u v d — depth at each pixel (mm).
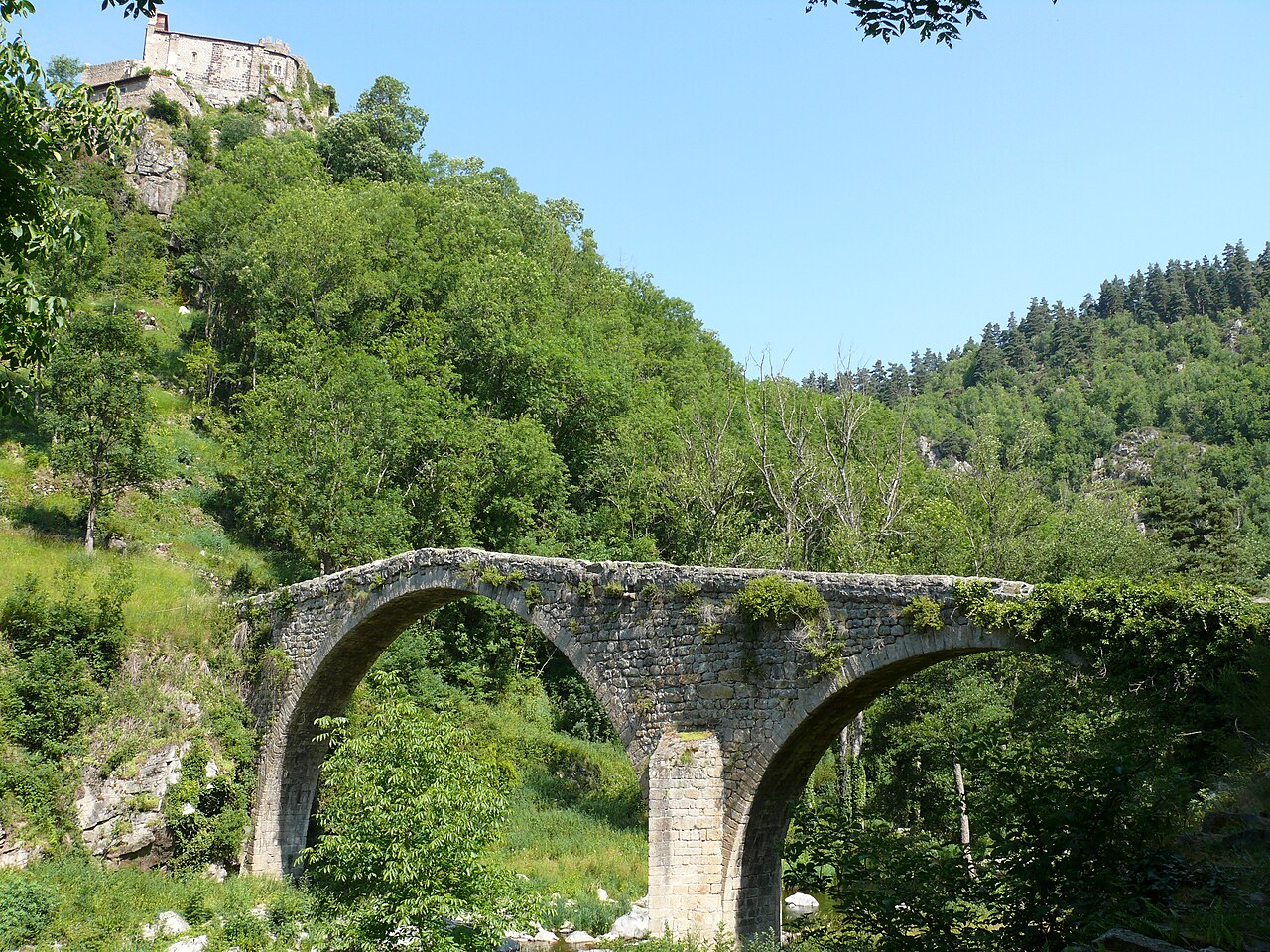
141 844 26141
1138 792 10203
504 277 48000
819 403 52812
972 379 178125
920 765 31781
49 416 33469
